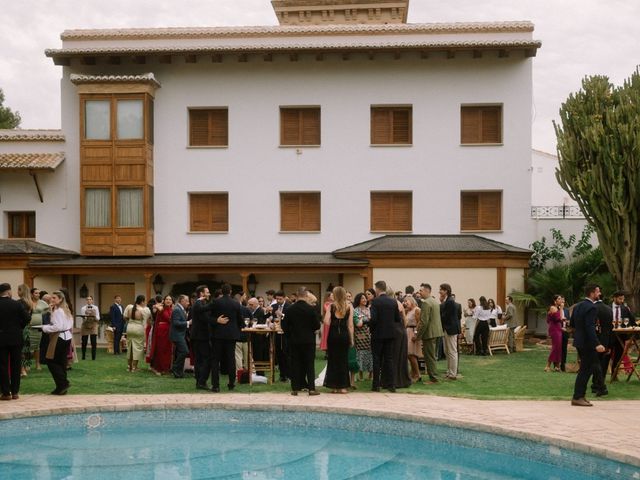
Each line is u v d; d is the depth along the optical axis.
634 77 23.45
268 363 14.70
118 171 26.55
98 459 9.43
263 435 10.99
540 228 27.27
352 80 27.36
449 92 27.16
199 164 27.56
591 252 26.09
